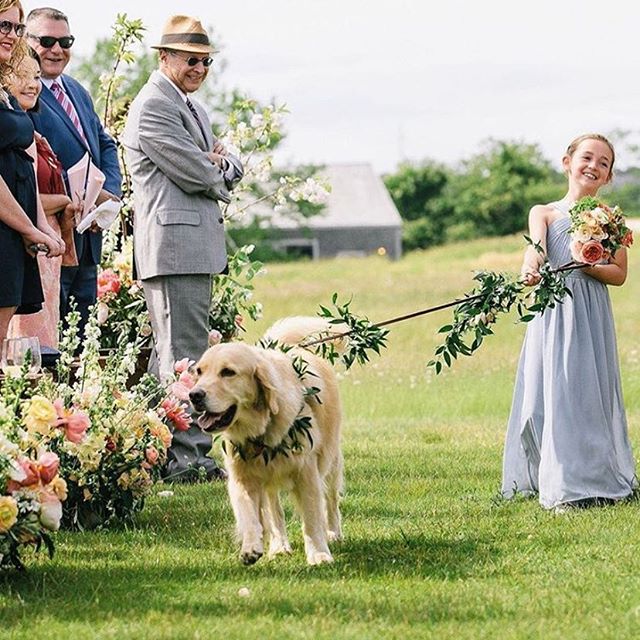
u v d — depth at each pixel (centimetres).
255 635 510
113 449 747
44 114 935
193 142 922
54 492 609
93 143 966
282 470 659
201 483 922
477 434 1184
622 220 794
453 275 4569
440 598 570
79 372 768
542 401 833
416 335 2303
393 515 794
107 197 925
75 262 886
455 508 808
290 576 622
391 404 1484
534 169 7700
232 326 1056
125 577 619
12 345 675
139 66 3503
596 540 693
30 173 759
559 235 830
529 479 845
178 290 921
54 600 568
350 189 8100
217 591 589
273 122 1131
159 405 794
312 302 3419
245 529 641
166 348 929
